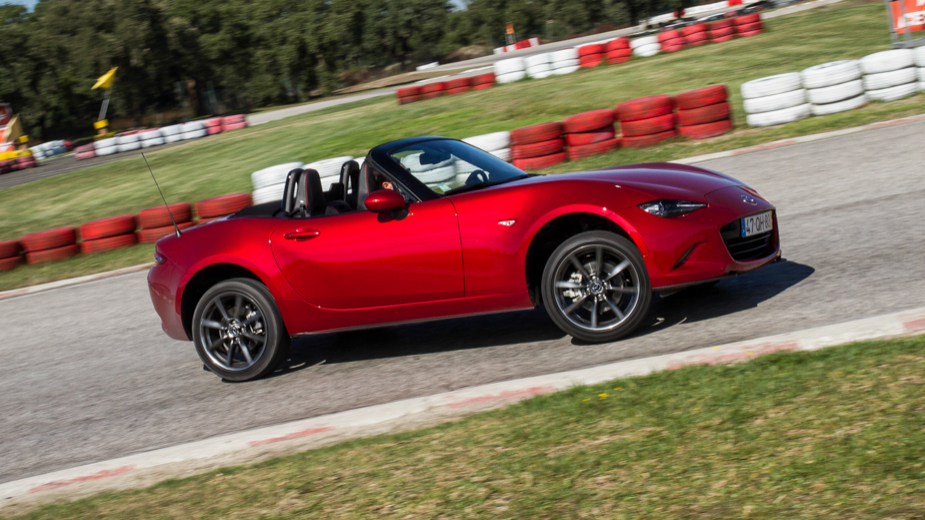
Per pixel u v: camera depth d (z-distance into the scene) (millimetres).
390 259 4766
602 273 4523
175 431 4609
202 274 5395
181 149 27781
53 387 6012
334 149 18453
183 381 5578
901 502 2316
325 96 60938
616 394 3656
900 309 4203
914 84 11305
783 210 7285
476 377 4543
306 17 58250
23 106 66000
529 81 24312
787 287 5043
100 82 44625
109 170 24891
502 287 4641
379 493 3145
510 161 11719
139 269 10555
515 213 4543
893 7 15281
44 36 59125
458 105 21328
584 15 81875
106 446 4566
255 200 11906
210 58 60625
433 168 4957
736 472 2699
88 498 3773
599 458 3035
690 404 3361
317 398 4750
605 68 24062
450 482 3104
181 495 3561
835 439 2779
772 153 9906
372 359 5336
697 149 10969
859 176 7855
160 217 11977
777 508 2428
